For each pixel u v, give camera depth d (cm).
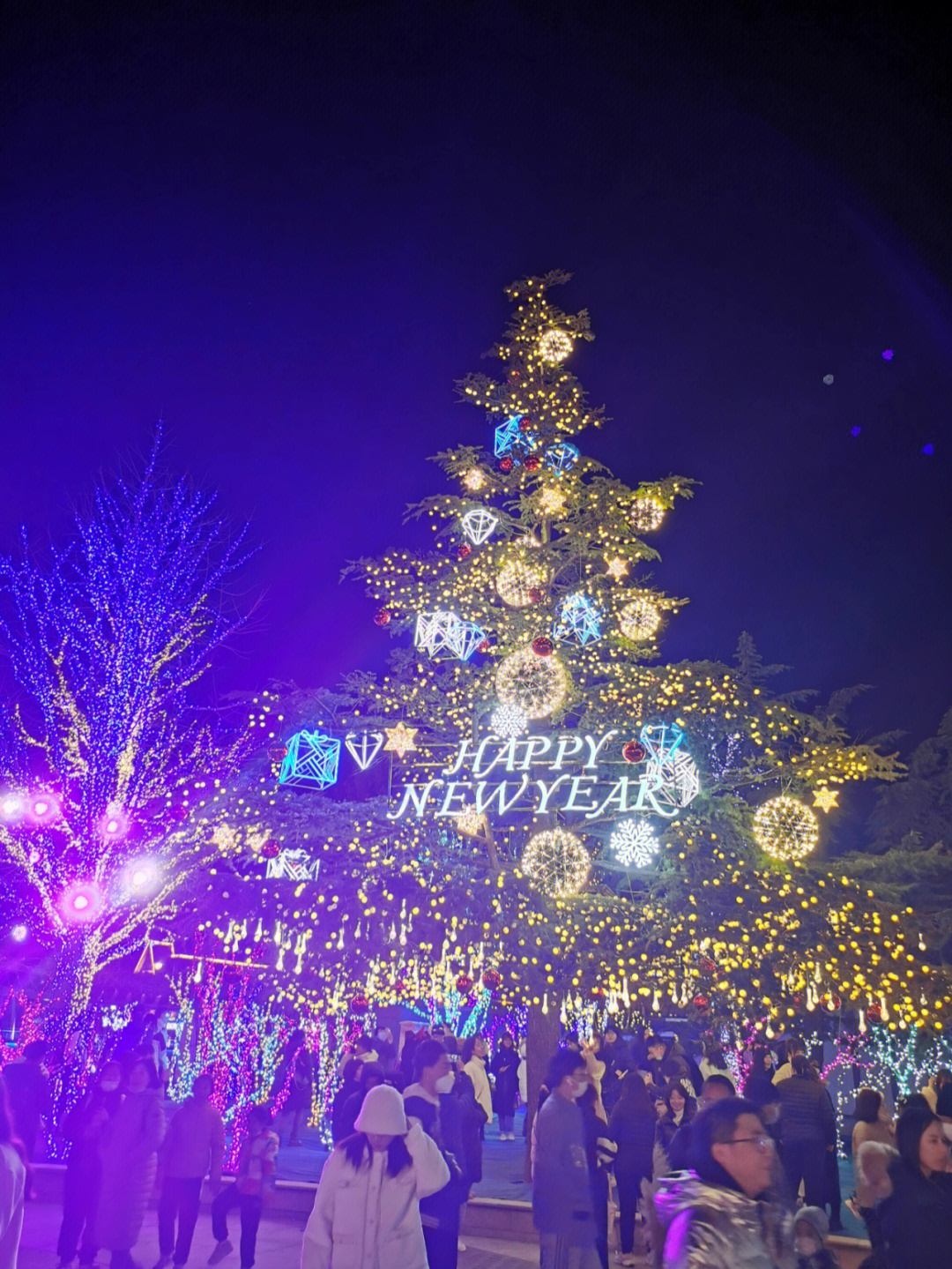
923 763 3127
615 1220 1297
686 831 1650
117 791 1883
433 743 1877
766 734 1833
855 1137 846
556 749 1847
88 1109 1091
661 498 1984
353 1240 586
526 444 2053
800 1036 2127
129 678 1964
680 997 1647
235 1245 1175
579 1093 851
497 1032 2705
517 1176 1627
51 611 2120
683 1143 793
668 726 1706
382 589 1975
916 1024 1634
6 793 1859
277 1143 1107
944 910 2516
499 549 1948
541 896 1631
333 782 1745
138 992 2036
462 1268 1106
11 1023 2302
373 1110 607
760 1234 372
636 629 1783
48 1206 1380
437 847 1739
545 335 2041
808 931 1589
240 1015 1928
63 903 1739
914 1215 493
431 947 1620
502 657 1905
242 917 1697
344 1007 1788
